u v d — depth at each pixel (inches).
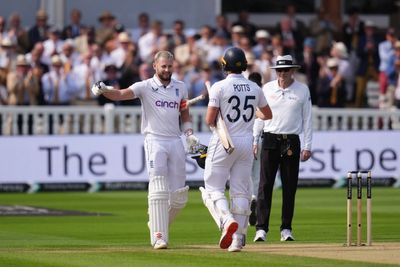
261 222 1926.7
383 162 3385.8
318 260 1571.1
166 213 1745.8
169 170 1765.5
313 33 3887.8
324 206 2721.5
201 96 1777.8
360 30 3878.0
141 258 1601.9
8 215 2444.6
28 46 3531.0
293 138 1951.3
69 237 1985.7
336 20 4288.9
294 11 4163.4
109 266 1509.6
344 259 1583.4
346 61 3725.4
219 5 4084.6
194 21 4067.4
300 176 3314.5
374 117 3506.4
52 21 3875.5
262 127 1955.0
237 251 1691.7
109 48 3513.8
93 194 3107.8
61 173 3189.0
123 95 1743.4
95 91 1734.7
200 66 3496.6
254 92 1722.4
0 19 3472.0
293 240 1925.4
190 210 2593.5
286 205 1941.4
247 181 1727.4
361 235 1883.6
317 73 3668.8
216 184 1720.0
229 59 1718.8
